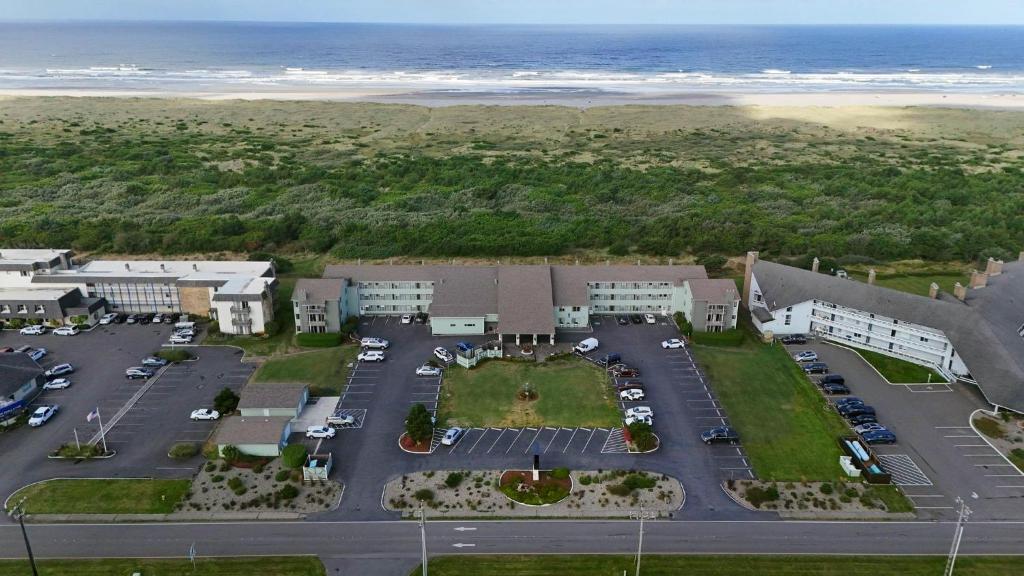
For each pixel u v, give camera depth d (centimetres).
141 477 7794
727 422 8906
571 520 7162
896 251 15212
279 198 19362
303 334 11112
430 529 7025
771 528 7050
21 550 6706
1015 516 7244
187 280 11919
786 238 15812
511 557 6656
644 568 6531
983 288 11350
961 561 6625
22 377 9388
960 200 19138
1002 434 8638
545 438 8550
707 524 7100
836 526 7081
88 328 11588
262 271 12638
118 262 12912
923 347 10331
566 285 11800
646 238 15862
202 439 8538
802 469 7969
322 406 9238
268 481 7731
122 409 9181
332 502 7394
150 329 11631
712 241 15500
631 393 9425
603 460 8112
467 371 10188
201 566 6531
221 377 10056
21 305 11550
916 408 9244
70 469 7912
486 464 8044
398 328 11644
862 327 10906
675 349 10938
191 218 17550
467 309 11338
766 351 10894
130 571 6469
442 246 15275
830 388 9588
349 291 11938
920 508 7350
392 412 9125
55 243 15488
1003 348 9506
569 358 10575
